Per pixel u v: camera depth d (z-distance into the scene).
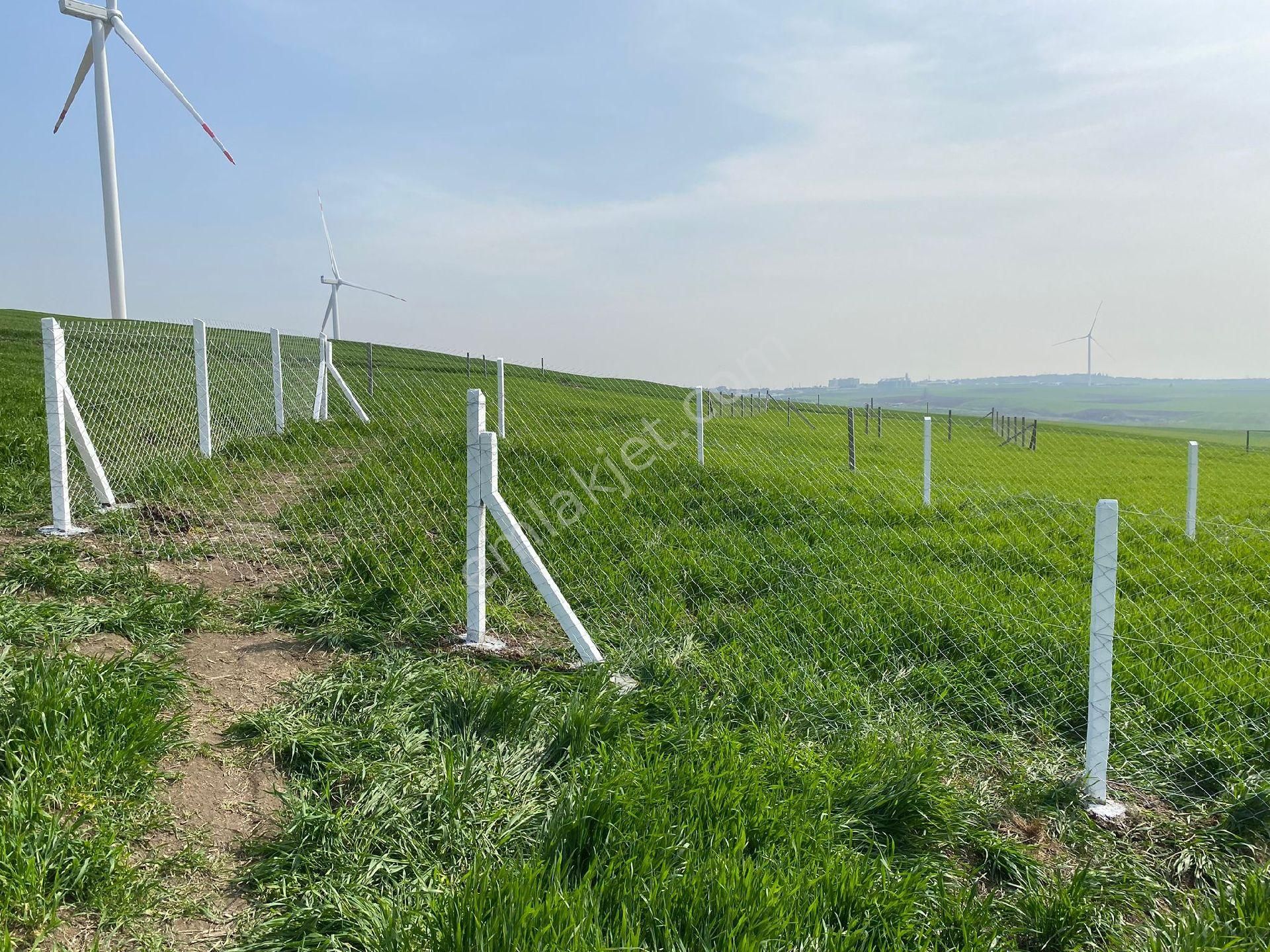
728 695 4.94
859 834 3.54
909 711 4.96
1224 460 30.78
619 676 5.12
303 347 15.30
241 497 9.41
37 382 17.00
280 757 3.92
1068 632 5.95
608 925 2.68
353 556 7.16
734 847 3.14
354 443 12.23
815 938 2.68
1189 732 4.75
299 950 2.73
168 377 12.22
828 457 14.92
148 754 3.67
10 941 2.54
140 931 2.78
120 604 5.58
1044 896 3.27
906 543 8.47
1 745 3.37
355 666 4.94
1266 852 3.75
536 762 3.96
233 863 3.19
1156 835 3.92
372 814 3.45
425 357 18.41
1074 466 21.92
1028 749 4.62
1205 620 6.54
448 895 2.80
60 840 2.95
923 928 2.94
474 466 5.48
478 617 5.62
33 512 7.88
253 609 5.85
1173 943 2.98
